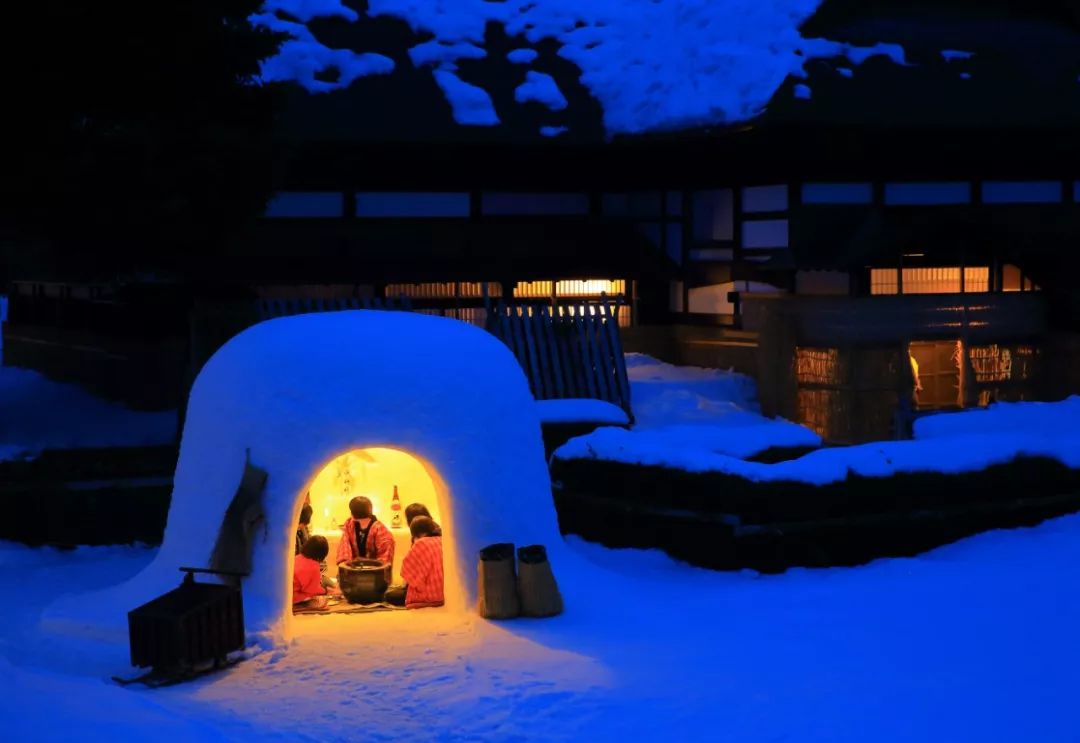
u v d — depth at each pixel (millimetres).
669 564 11953
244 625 9102
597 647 8992
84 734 6457
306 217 19703
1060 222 19578
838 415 18359
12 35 13133
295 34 20016
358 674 8430
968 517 12375
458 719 7488
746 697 7746
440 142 19109
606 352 17109
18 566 12211
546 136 19484
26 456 13930
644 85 20000
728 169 19906
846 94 18125
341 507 12008
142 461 13727
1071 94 18922
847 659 8539
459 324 10977
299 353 10055
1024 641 8797
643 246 21016
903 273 19406
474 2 21547
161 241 14492
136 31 13750
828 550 11758
